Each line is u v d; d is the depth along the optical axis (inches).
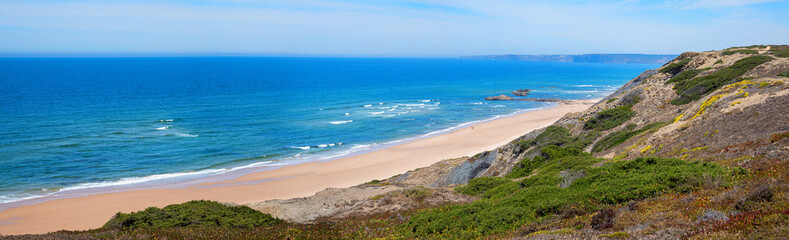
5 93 4862.2
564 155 1279.5
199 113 3666.3
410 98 5113.2
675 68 2153.1
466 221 617.0
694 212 438.3
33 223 1328.7
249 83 6958.7
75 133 2706.7
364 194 1149.7
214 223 783.1
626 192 573.3
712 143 855.7
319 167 2073.1
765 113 874.1
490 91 6102.4
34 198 1572.3
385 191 1150.3
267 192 1684.3
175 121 3248.0
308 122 3321.9
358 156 2287.2
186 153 2306.8
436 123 3336.6
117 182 1796.3
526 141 1565.0
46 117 3270.2
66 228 1291.8
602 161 1088.8
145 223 757.3
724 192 489.4
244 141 2632.9
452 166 1728.6
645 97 1747.0
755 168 597.3
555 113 3678.6
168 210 834.2
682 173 595.8
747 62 1697.8
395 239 616.7
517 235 517.7
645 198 554.3
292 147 2509.8
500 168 1498.5
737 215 392.2
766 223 362.9
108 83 6520.7
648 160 711.7
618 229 442.3
